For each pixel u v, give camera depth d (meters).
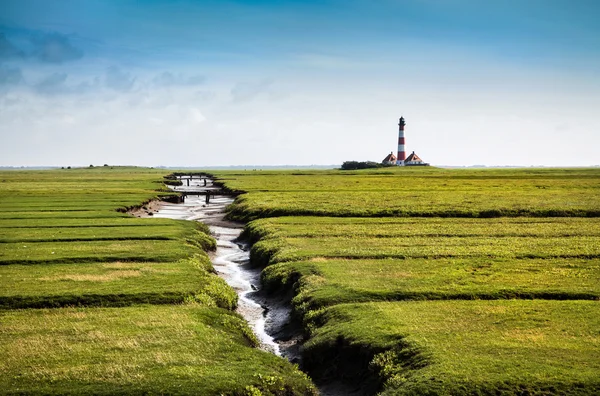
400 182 137.62
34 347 23.27
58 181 166.62
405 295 30.78
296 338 29.27
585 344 22.52
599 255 41.31
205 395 19.50
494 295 30.55
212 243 56.34
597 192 98.12
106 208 78.31
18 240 49.12
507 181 138.00
